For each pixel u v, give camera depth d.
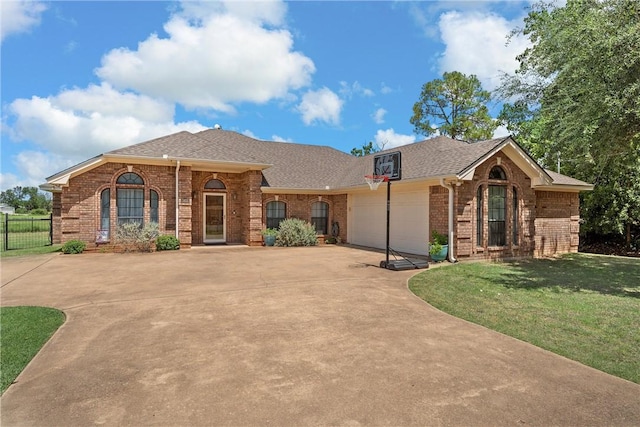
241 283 8.79
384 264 11.11
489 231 13.52
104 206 14.82
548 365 4.21
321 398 3.42
